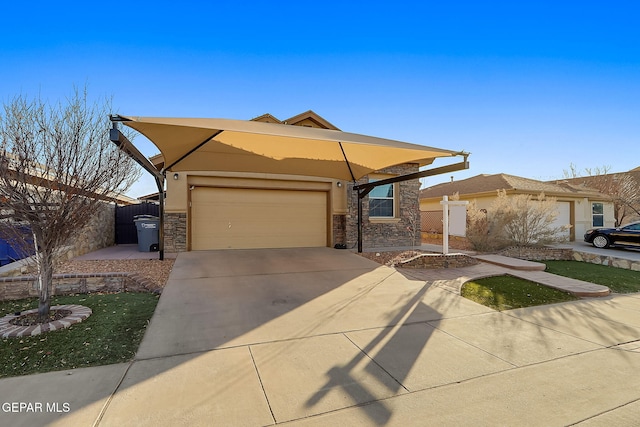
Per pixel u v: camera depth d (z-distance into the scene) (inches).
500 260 449.1
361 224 510.0
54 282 278.8
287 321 224.2
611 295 321.1
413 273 376.5
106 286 291.9
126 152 241.9
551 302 291.9
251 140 340.5
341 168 476.1
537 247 545.6
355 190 557.6
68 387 137.1
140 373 150.8
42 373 148.4
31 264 250.2
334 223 555.8
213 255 438.6
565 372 161.5
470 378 153.3
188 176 471.5
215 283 306.2
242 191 509.4
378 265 411.2
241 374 152.6
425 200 916.0
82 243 422.9
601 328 227.1
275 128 300.5
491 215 577.6
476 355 179.2
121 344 181.3
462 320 237.5
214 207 495.2
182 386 140.7
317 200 556.4
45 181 196.4
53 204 199.0
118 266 344.5
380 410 126.4
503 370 162.1
